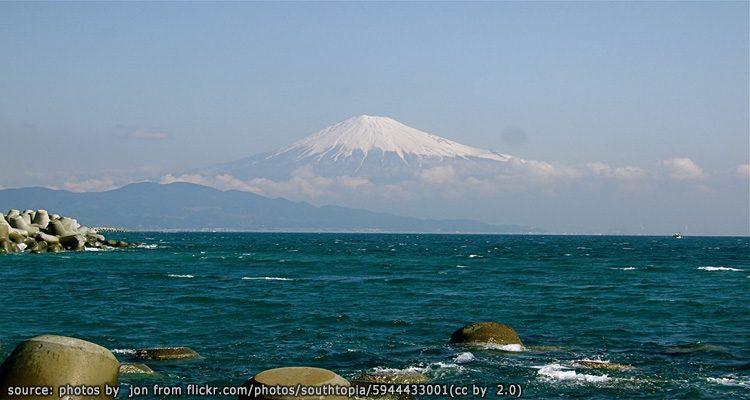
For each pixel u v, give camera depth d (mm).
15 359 16047
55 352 16109
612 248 154875
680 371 21984
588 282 55375
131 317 32500
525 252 123938
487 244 189125
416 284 52094
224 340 26750
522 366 22219
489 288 49281
